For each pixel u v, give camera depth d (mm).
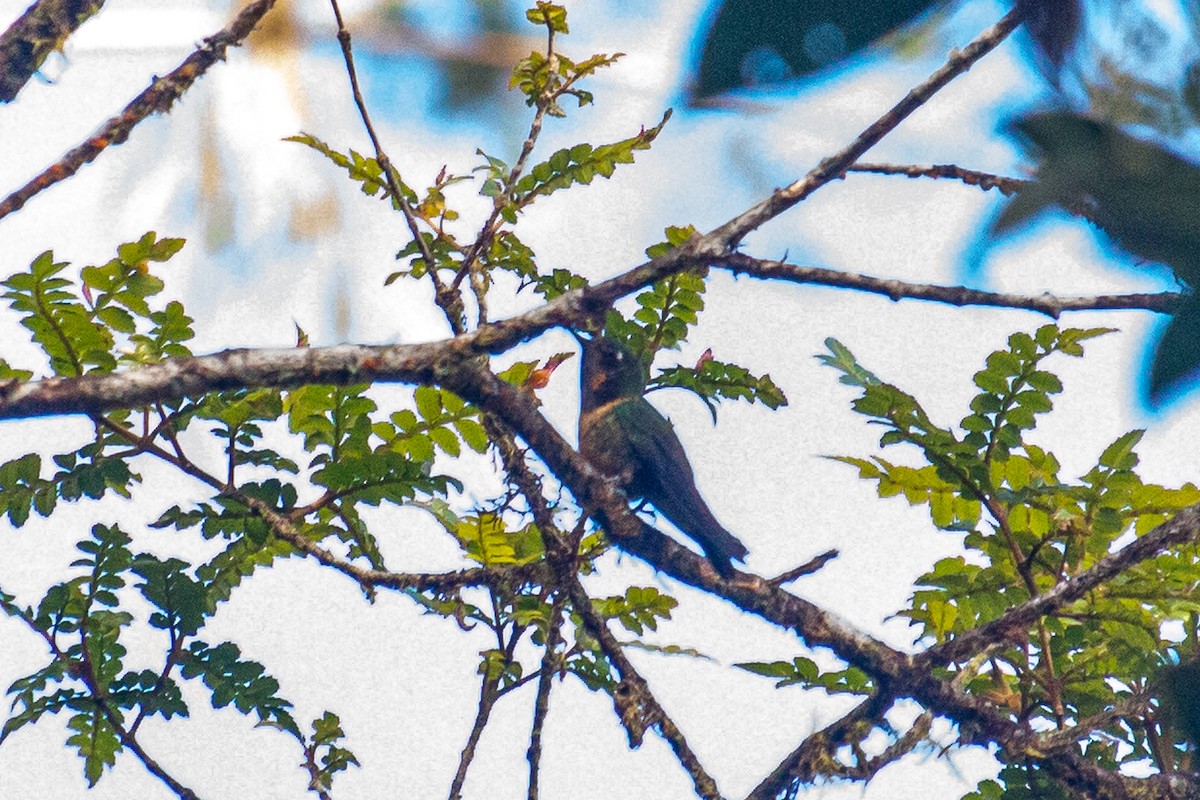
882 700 7207
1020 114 1546
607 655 7188
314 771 7582
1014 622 7027
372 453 7535
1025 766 7234
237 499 7203
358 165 7898
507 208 7664
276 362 6238
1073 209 1529
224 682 7559
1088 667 7484
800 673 7508
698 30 1522
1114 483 7117
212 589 7457
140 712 7434
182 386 6094
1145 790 7062
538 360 7691
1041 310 5492
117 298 6934
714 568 7477
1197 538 7074
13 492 7062
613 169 7652
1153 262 1509
